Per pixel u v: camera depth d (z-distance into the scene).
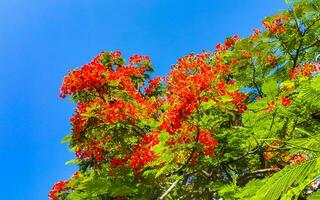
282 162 10.99
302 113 8.41
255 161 11.62
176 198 9.97
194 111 8.67
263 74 13.05
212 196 10.05
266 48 12.78
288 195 3.90
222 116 9.73
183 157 9.42
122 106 10.32
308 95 4.73
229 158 10.09
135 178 10.06
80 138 10.76
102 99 11.27
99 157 10.98
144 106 10.52
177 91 8.76
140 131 10.64
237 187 8.18
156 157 9.43
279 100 7.94
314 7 12.52
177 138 8.75
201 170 9.94
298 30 12.75
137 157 9.63
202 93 8.66
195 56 11.88
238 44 12.84
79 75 11.07
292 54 13.25
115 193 9.67
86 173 11.47
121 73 11.98
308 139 3.99
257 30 13.04
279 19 12.92
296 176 3.33
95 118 10.48
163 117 8.78
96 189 9.93
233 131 9.39
